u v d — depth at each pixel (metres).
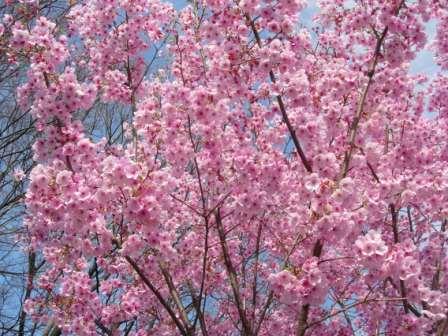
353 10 6.56
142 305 6.57
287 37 5.76
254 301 6.88
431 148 7.74
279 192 6.59
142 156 5.59
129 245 5.18
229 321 7.78
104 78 7.23
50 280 6.64
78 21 7.16
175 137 5.88
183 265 7.00
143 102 6.05
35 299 6.39
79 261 6.37
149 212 4.78
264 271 8.03
